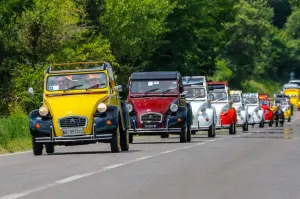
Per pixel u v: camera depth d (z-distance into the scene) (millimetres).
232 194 19266
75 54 74438
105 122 35812
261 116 92375
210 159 31156
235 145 42719
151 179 22953
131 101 48531
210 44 125312
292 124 111438
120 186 21047
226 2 130625
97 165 28172
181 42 120938
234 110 67812
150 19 93625
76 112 35906
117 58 93375
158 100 48344
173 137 60625
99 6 87188
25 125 48344
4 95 70000
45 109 36250
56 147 43625
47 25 71250
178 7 116562
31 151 39156
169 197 18672
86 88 37406
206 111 58406
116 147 36062
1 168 27875
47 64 70438
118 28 89000
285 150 37750
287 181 22391
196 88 60406
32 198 18469
